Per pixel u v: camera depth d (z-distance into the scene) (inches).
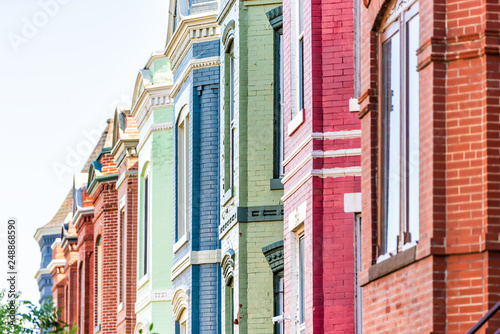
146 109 1376.7
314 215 748.6
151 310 1315.2
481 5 533.6
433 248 525.7
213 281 1058.7
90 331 1808.6
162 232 1325.0
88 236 1833.2
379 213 623.8
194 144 1083.3
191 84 1097.4
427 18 547.8
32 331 797.9
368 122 639.1
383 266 591.5
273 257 904.9
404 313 564.1
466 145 530.6
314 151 752.3
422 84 550.6
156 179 1338.6
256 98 950.4
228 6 1006.4
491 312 489.1
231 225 957.2
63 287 2353.6
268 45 956.0
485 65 528.1
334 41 761.6
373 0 635.5
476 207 524.1
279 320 829.2
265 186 933.2
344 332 732.0
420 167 549.3
